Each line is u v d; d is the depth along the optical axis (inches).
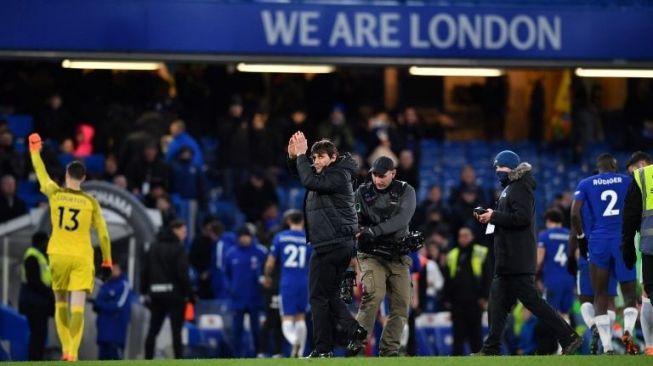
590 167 3740.2
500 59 3201.3
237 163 3390.7
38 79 3560.5
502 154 1772.9
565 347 1745.8
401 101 3934.5
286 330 2524.6
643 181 1567.4
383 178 1739.7
